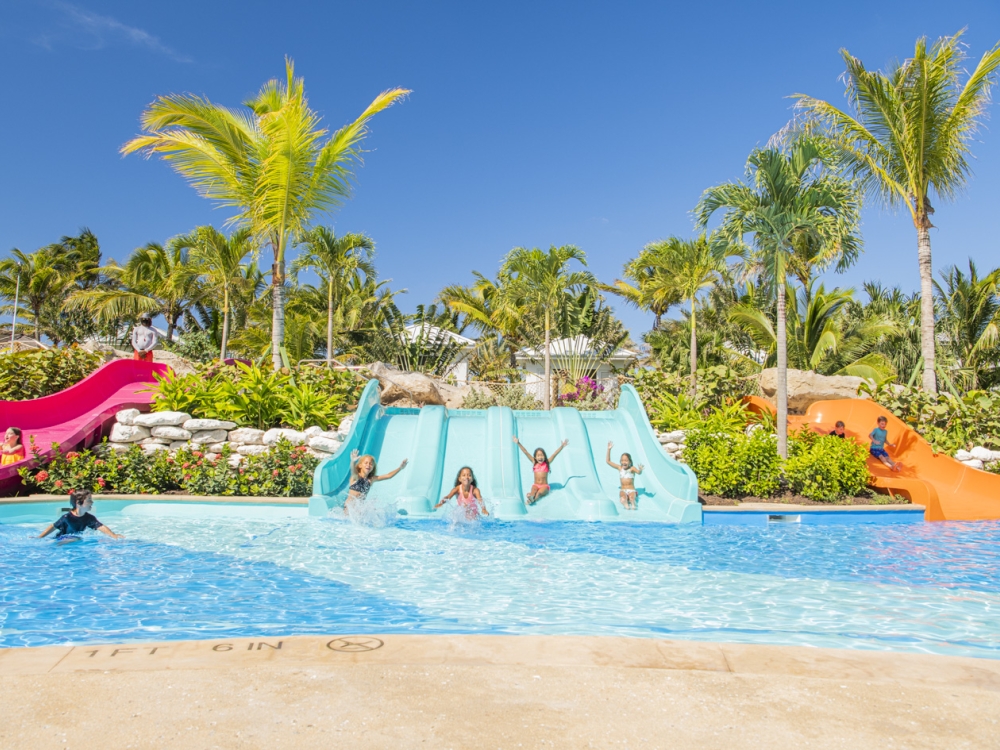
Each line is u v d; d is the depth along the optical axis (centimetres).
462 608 566
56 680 327
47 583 644
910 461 1329
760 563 771
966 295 2633
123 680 328
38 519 987
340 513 1011
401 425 1348
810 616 554
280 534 897
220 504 1048
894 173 1675
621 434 1353
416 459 1211
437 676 337
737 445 1188
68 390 1374
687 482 1078
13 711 291
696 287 1898
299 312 3575
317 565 730
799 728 284
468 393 2044
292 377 1405
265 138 1520
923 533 991
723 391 1670
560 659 367
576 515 1053
